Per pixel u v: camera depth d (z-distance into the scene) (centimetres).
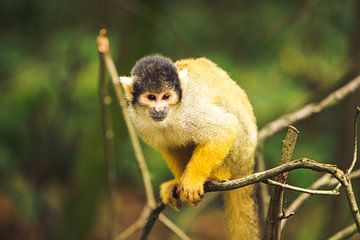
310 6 1272
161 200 820
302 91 1387
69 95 1485
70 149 1638
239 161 820
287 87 1395
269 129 904
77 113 1559
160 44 1482
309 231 1351
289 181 1307
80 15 1628
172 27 1336
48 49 1566
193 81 803
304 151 1395
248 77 1405
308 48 1377
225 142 771
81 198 1339
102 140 1309
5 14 1650
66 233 1368
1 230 1571
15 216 1617
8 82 1530
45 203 1524
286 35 1397
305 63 1398
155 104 789
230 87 838
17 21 1658
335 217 1200
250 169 842
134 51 1306
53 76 1493
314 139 1447
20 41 1611
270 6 1491
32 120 1583
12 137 1560
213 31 1523
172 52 1476
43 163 1593
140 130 826
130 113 830
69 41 1530
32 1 1633
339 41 1356
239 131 809
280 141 1380
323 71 1392
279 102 1358
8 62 1553
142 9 1320
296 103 1315
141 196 1755
